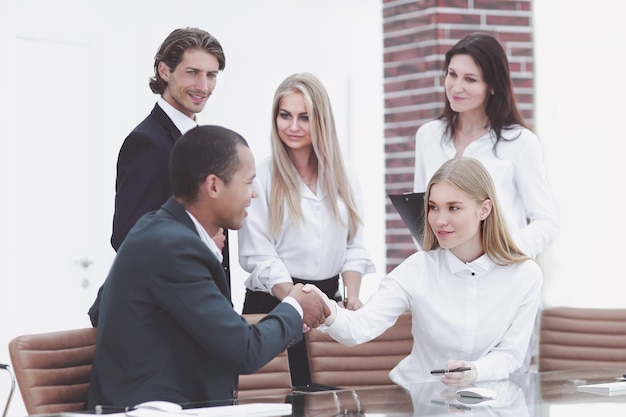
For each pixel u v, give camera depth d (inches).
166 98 156.0
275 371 149.0
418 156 188.2
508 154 178.1
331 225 172.7
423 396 120.0
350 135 286.2
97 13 247.0
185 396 114.8
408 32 243.6
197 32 155.3
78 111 245.6
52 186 242.5
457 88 176.2
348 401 116.2
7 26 204.1
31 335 120.6
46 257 241.6
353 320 138.6
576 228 265.6
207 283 113.3
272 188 170.4
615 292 266.2
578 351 171.8
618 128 262.4
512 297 144.2
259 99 273.9
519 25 247.3
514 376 137.6
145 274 113.0
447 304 144.6
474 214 139.6
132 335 113.5
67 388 122.5
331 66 283.0
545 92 256.4
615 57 260.1
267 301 170.1
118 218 149.4
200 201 116.7
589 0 258.5
